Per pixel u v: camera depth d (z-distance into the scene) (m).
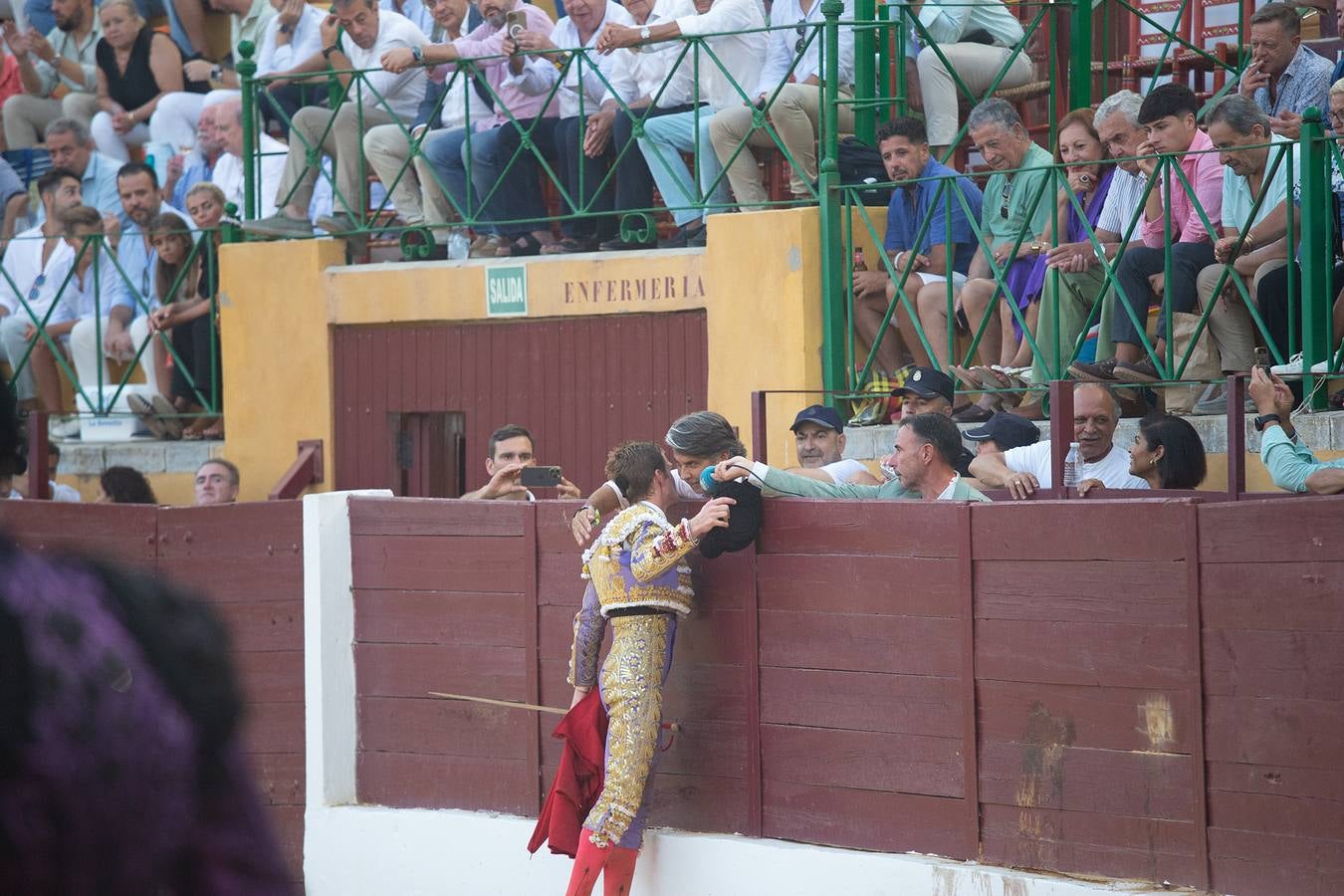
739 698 23.17
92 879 7.48
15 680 7.45
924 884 21.16
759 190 31.30
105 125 45.34
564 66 32.38
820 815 22.50
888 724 21.89
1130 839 19.89
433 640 26.19
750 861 22.61
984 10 33.03
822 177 29.50
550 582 24.91
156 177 42.91
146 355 39.41
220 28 46.53
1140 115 27.22
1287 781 18.53
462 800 25.97
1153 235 27.58
